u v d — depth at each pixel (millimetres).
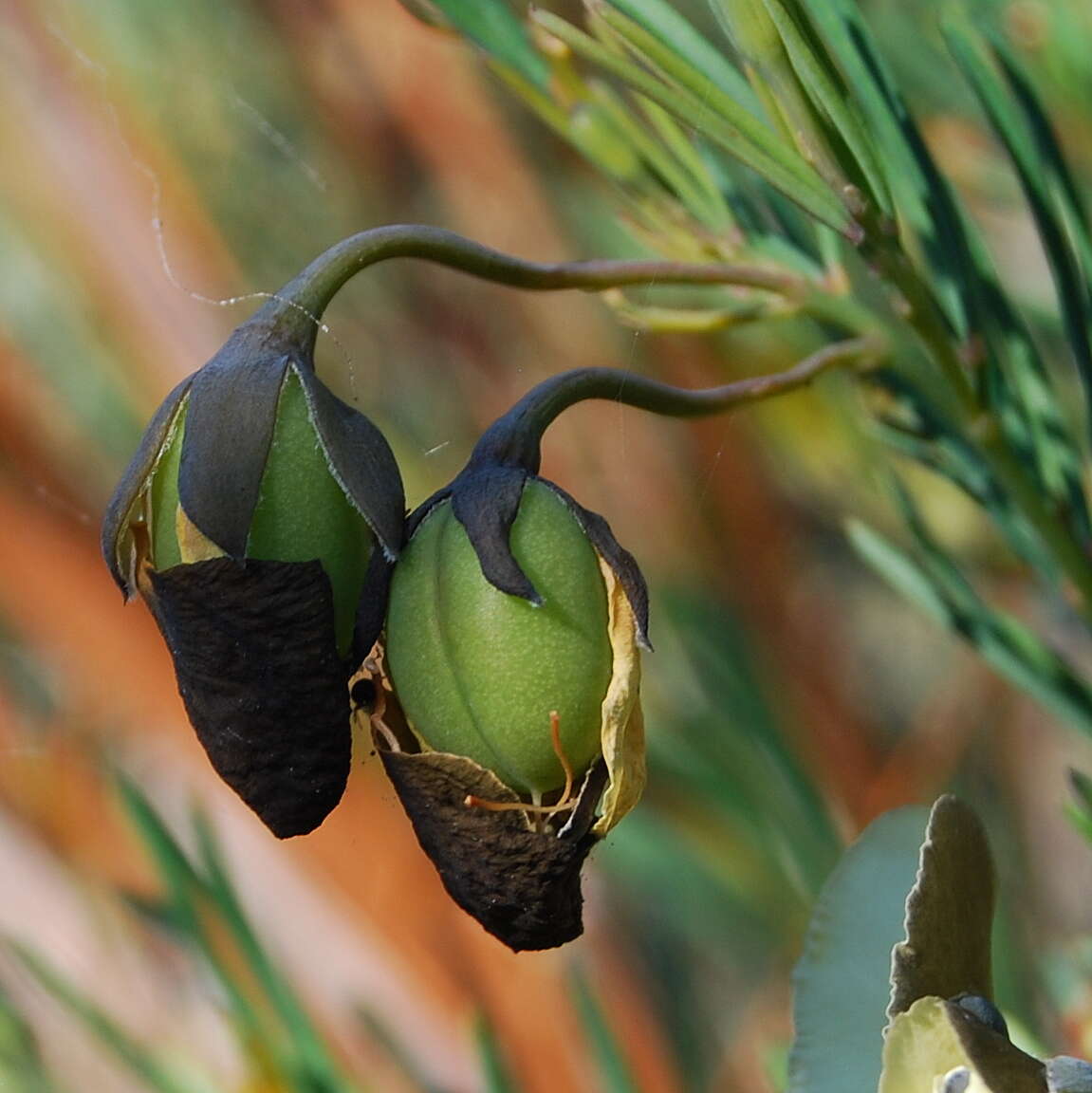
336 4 564
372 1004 537
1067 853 570
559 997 537
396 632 490
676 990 567
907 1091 464
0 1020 526
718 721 551
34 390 561
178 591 486
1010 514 520
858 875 472
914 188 507
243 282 571
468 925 538
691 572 557
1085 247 511
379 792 541
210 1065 526
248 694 487
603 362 569
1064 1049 535
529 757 489
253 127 570
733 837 554
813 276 516
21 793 544
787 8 491
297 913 539
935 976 467
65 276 562
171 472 489
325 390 490
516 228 564
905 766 561
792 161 497
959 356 508
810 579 571
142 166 566
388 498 490
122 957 535
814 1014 470
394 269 571
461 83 563
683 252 521
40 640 551
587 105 517
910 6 548
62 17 567
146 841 522
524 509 491
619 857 561
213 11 567
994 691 571
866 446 557
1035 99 508
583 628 489
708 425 558
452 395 572
